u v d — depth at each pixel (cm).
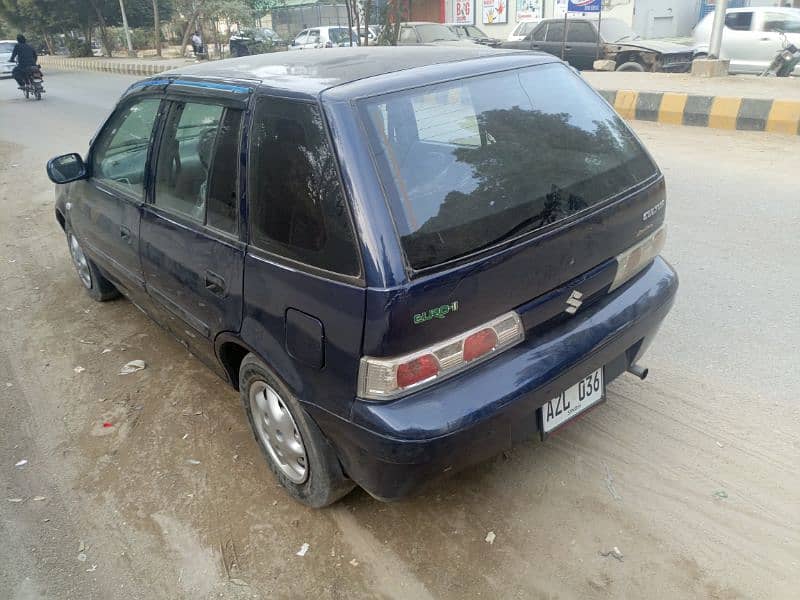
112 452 325
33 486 305
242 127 252
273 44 2478
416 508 274
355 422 216
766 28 1298
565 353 236
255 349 255
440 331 208
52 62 3522
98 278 478
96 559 262
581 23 1450
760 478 274
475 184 225
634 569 239
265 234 240
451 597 234
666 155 777
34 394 382
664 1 2138
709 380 339
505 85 260
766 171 680
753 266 459
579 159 259
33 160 1046
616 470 285
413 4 2630
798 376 337
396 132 220
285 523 272
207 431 336
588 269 251
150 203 331
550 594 232
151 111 332
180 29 3684
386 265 198
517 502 273
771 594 225
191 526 275
